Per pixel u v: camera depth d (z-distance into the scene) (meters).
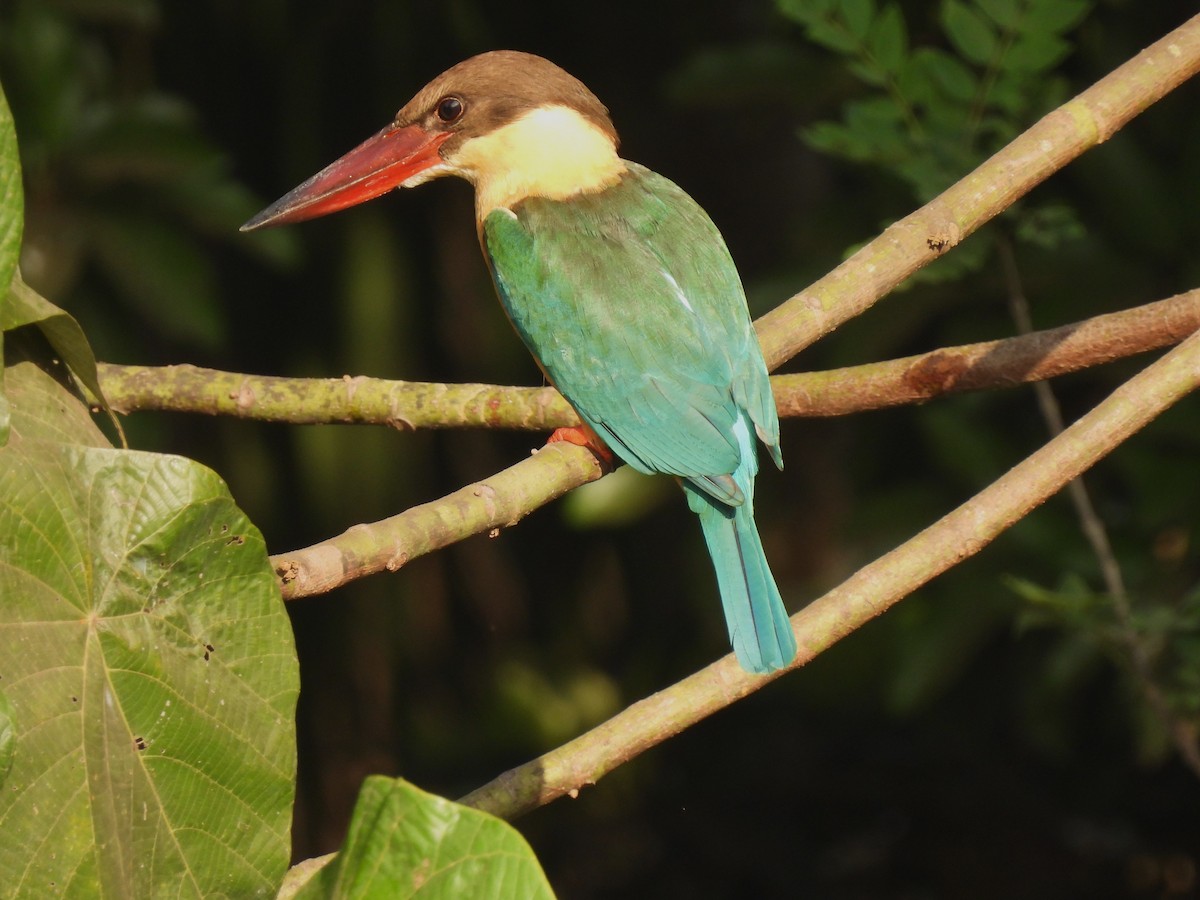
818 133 8.06
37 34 10.47
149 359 12.41
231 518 3.65
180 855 3.59
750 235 12.79
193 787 3.61
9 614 3.43
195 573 3.63
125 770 3.53
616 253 6.95
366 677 13.28
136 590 3.58
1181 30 6.27
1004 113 8.52
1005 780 13.54
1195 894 12.79
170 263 10.83
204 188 10.83
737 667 4.95
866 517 10.82
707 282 6.86
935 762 13.71
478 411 6.65
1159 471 9.74
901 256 6.38
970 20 7.98
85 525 3.54
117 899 3.46
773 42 10.75
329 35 11.66
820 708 14.19
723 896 13.52
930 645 10.48
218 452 12.38
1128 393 5.16
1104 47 10.16
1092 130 6.17
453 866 3.22
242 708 3.65
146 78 11.70
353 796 13.29
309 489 12.38
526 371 12.83
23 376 3.88
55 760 3.43
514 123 7.41
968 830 13.38
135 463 3.60
